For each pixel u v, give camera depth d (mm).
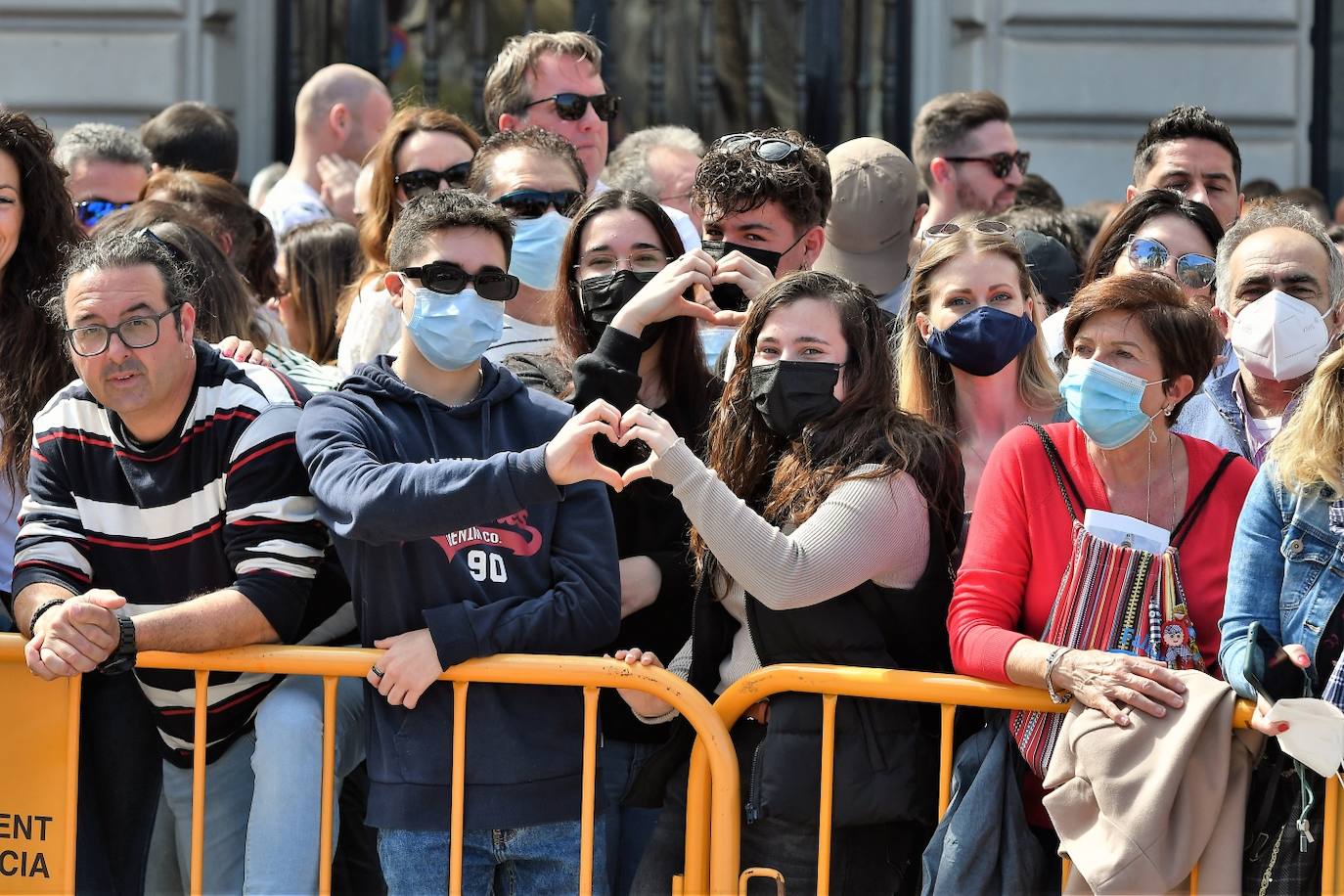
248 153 22016
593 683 8945
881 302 13562
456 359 9242
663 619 10094
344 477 8656
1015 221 14648
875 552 8898
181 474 9320
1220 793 8156
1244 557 8547
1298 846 8469
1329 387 8477
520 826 9062
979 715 9250
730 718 9109
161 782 9852
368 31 21969
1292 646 8336
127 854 9844
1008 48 21641
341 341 12867
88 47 21484
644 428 8711
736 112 21938
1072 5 21578
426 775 8984
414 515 8406
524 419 9508
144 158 15914
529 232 11789
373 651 8984
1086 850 8250
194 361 9367
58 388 10508
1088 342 8875
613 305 10609
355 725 9891
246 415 9297
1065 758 8430
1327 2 21875
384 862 9156
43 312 10555
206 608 8930
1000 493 9031
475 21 21812
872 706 8906
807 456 9195
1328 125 22125
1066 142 21734
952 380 10422
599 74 15297
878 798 8812
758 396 9406
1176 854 8117
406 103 18766
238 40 21969
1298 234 10750
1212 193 14523
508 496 8352
